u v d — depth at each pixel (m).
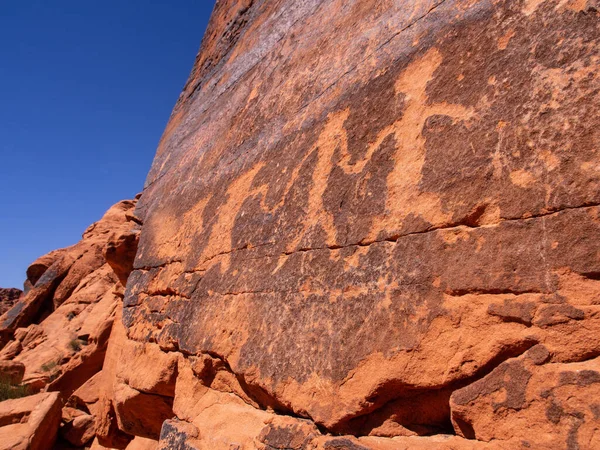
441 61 2.62
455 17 2.68
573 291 1.76
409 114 2.70
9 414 9.63
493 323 1.96
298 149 3.62
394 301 2.35
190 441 3.42
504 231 2.01
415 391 2.23
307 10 4.86
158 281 5.13
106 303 16.50
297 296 2.96
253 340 3.17
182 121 7.64
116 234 8.74
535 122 2.03
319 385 2.58
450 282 2.13
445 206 2.27
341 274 2.71
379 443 2.30
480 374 2.00
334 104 3.43
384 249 2.52
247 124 4.79
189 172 5.79
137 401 4.84
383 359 2.30
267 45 5.42
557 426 1.69
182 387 4.04
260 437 2.87
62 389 12.41
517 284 1.91
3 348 17.80
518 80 2.16
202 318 3.88
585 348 1.71
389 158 2.71
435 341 2.13
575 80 1.94
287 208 3.42
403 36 3.04
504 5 2.38
